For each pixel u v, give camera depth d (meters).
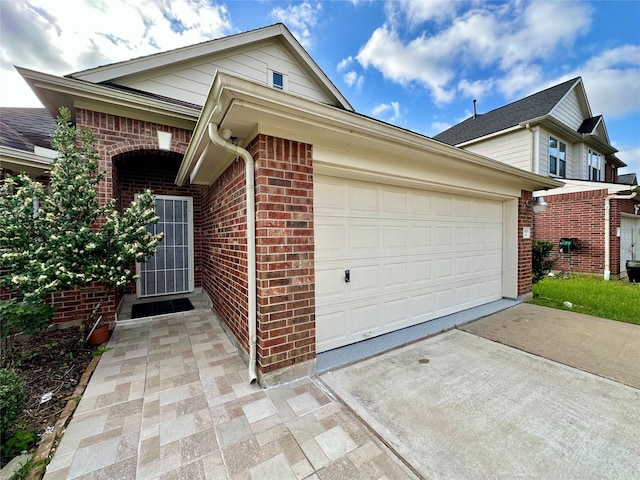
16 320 2.90
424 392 2.46
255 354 2.65
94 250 3.37
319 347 3.21
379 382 2.63
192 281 6.84
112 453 1.80
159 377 2.76
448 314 4.64
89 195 3.39
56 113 4.78
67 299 4.12
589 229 8.73
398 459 1.74
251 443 1.88
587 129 10.74
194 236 6.86
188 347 3.51
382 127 2.79
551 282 7.80
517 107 10.86
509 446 1.84
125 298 6.09
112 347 3.53
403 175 3.54
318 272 3.18
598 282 7.75
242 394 2.45
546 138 9.32
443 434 1.95
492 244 5.45
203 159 3.59
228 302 3.76
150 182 6.40
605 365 2.95
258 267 2.59
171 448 1.84
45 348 3.46
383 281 3.78
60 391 2.56
